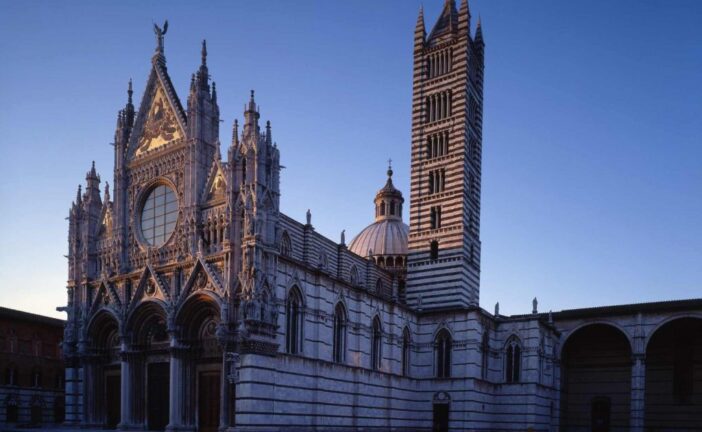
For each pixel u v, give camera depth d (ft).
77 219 243.19
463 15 309.42
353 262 299.38
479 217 311.47
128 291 223.92
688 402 329.11
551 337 320.70
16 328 288.51
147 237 231.71
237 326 188.55
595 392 351.25
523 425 282.97
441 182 301.22
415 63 318.86
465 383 269.64
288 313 206.08
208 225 208.54
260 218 192.13
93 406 228.84
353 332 241.55
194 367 204.33
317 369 214.48
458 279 285.43
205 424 198.90
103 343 232.53
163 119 231.71
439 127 305.94
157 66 237.25
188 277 204.44
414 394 279.90
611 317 325.62
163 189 229.66
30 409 290.35
